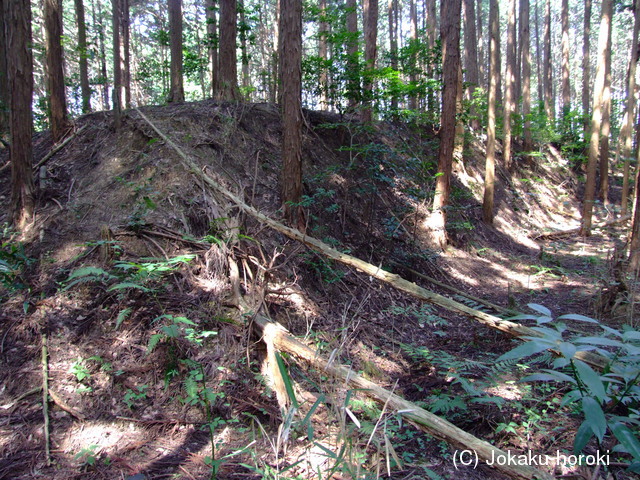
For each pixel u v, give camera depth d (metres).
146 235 4.99
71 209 5.50
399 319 6.15
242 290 4.80
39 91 17.09
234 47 8.98
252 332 4.25
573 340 1.58
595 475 2.32
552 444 3.36
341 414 2.12
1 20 7.34
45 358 3.78
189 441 3.32
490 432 3.60
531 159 18.12
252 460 3.09
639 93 22.23
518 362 4.81
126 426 3.41
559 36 43.66
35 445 3.15
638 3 12.96
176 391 3.74
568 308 7.01
